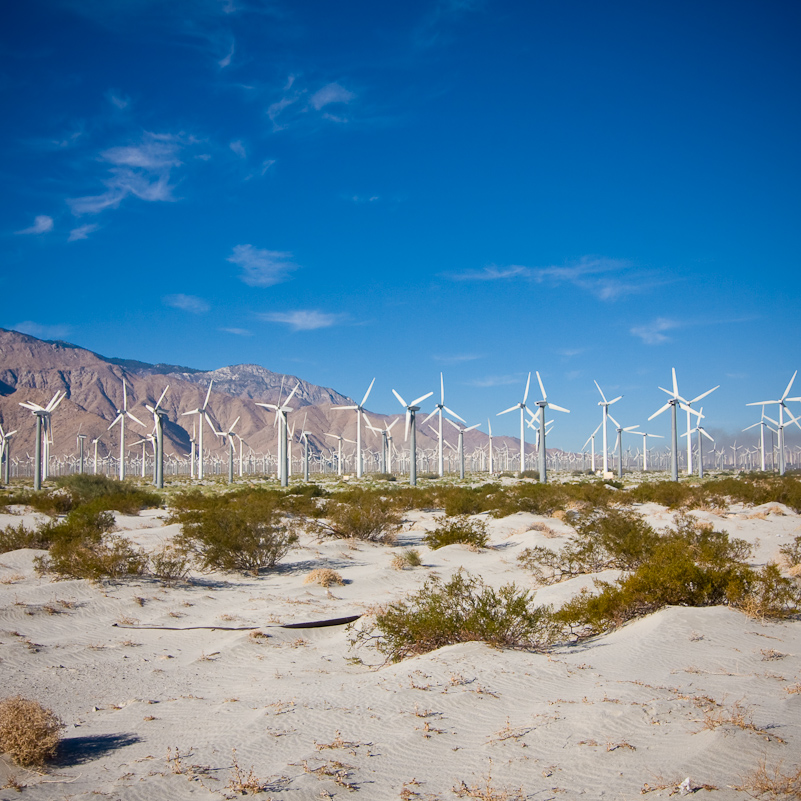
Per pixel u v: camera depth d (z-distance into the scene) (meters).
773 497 47.94
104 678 12.03
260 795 6.77
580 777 6.82
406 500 48.41
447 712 9.07
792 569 18.61
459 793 6.64
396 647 12.88
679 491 49.72
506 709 9.10
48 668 12.57
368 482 104.75
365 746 8.03
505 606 13.15
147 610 17.45
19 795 7.12
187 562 24.16
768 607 14.15
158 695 11.06
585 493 48.28
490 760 7.40
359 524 30.84
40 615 16.53
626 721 8.17
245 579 22.17
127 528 36.50
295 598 18.84
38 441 87.75
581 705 8.91
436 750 7.81
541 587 19.22
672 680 10.02
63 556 21.53
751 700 8.88
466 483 95.06
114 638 14.85
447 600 13.68
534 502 42.44
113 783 7.30
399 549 29.17
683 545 18.72
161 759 8.05
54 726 8.41
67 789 7.26
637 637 12.86
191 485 111.38
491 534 33.44
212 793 6.91
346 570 23.64
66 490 54.19
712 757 6.97
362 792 6.79
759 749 7.09
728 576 15.05
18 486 107.19
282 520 35.44
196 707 10.28
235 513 24.91
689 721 8.07
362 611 16.92
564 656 12.06
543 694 9.66
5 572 22.03
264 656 13.48
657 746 7.42
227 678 12.04
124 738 8.98
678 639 12.50
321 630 15.54
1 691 11.21
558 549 26.47
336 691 10.48
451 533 28.91
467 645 12.53
